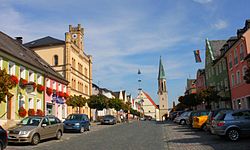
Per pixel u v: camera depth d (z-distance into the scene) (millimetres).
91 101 52812
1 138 12430
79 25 59875
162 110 136375
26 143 17719
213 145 14469
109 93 92188
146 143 16297
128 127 35500
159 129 29359
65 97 43750
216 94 39906
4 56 26125
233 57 37281
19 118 28406
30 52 40844
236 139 15719
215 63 47688
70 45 49438
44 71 35781
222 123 15883
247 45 31516
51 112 38344
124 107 76688
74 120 27922
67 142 18281
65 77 48188
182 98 60875
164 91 137875
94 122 54688
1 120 24875
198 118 24859
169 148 13984
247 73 19844
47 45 49438
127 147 14586
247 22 33688
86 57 61188
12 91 27203
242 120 15867
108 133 25516
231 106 39281
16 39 42969
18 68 29016
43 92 35344
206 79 56250
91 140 19047
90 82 62625
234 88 37719
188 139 18031
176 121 38844
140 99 153625
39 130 17609
